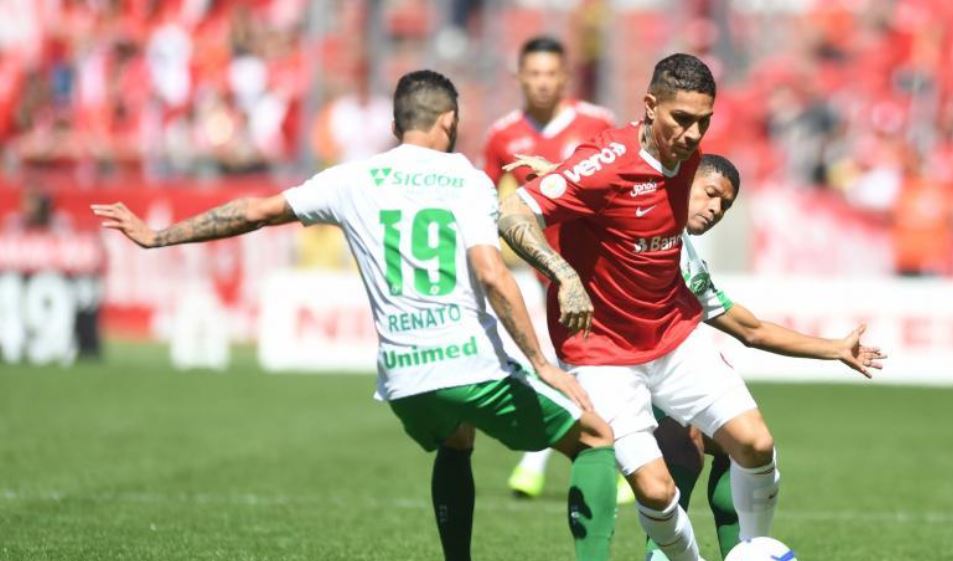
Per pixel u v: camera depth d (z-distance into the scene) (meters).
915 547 27.05
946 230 63.47
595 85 75.50
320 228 63.97
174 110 72.69
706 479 35.69
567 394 19.28
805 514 30.75
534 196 20.52
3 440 39.34
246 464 36.06
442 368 19.92
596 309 21.39
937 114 75.62
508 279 19.50
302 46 76.06
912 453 40.19
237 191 65.88
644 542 27.12
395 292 20.08
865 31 80.06
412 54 80.38
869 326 56.03
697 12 76.75
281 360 58.50
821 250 62.34
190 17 75.69
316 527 27.80
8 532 26.53
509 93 76.44
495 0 77.25
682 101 19.81
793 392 54.19
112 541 25.78
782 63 78.69
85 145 73.69
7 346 59.53
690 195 21.72
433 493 22.25
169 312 65.81
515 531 27.89
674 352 21.41
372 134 71.62
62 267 63.03
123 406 47.12
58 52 76.62
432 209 20.05
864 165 71.88
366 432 42.31
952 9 77.69
